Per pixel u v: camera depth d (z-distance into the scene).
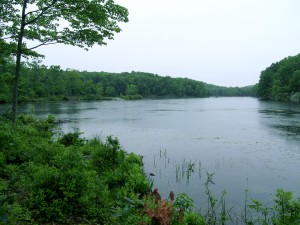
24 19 12.52
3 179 6.77
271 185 10.75
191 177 11.70
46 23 13.41
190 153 16.36
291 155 15.75
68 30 12.91
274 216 7.43
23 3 12.48
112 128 27.05
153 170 12.72
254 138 21.58
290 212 5.41
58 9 12.56
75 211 5.68
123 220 5.08
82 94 113.31
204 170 12.80
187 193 9.82
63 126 27.69
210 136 22.67
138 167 11.16
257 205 6.83
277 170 12.78
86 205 5.84
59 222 5.25
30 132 14.42
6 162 8.05
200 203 8.93
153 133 24.14
